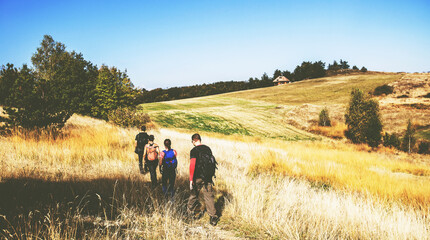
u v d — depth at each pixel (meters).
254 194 4.75
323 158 14.45
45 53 28.23
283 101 66.75
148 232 3.21
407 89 57.44
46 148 7.34
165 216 3.66
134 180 5.41
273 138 33.72
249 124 40.78
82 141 9.31
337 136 35.25
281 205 4.50
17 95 9.32
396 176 11.07
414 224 3.95
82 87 21.64
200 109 52.44
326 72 144.12
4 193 3.74
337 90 73.12
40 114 9.48
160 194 4.84
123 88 22.70
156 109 49.69
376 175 9.30
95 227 3.17
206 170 3.88
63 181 4.72
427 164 18.64
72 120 16.47
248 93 88.56
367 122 30.08
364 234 3.52
